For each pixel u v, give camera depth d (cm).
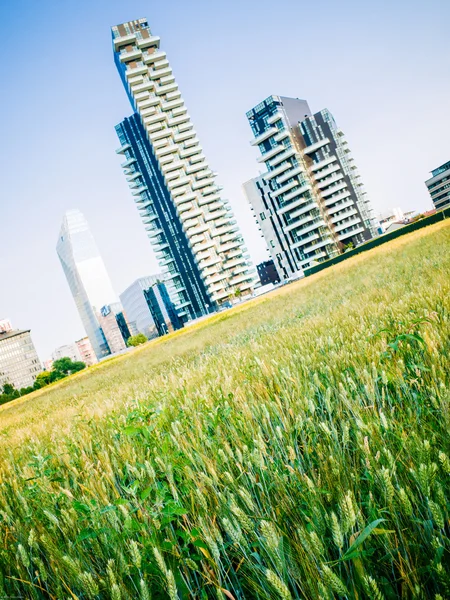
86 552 112
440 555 69
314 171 10275
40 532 136
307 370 220
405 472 100
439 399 121
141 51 11075
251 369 310
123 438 225
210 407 216
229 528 85
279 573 73
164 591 93
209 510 118
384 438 115
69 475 196
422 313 277
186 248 11400
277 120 10069
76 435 295
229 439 175
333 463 105
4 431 693
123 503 106
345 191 10156
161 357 1422
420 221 3638
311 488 93
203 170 11262
